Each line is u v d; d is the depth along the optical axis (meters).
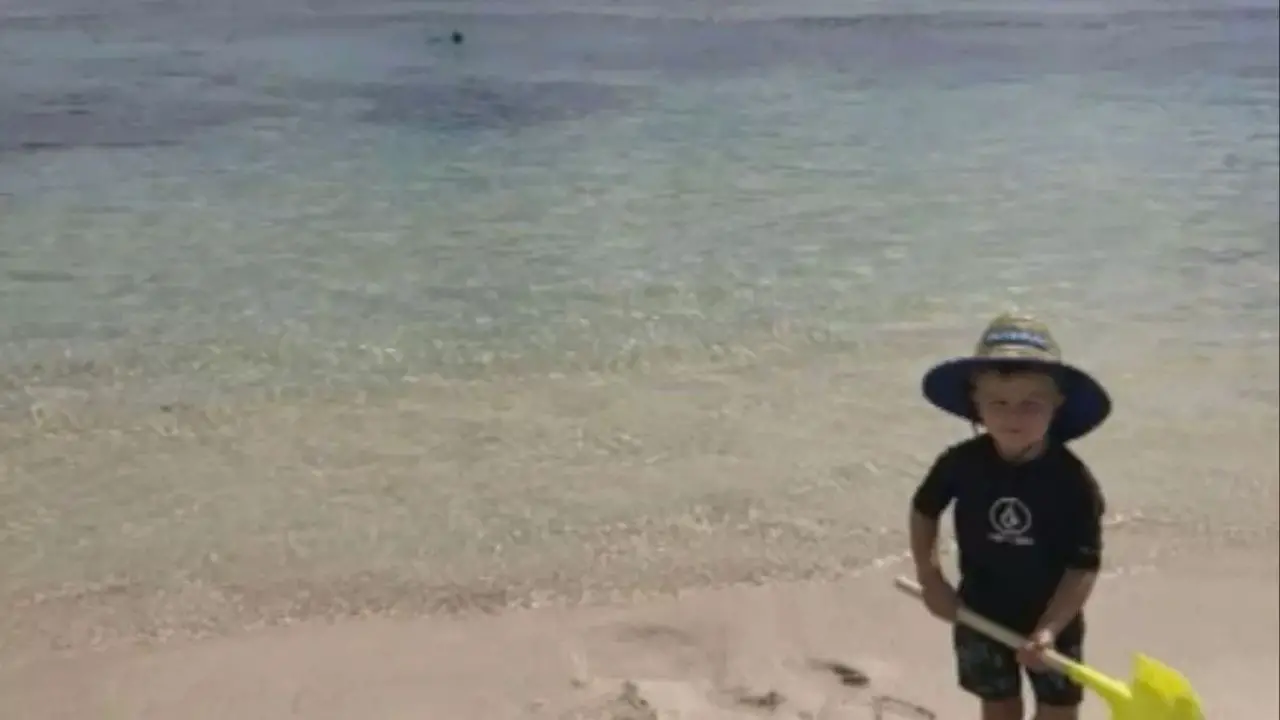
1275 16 11.90
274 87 7.84
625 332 6.89
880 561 5.05
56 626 4.40
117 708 3.99
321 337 6.50
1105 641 4.48
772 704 4.02
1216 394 6.61
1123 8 11.76
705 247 7.65
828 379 6.57
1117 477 5.76
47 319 6.07
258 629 4.47
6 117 6.32
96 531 4.94
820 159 9.08
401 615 4.57
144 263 6.59
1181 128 10.08
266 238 7.00
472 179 8.09
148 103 6.93
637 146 9.00
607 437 5.98
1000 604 3.10
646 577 4.88
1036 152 9.38
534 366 6.52
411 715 3.97
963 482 3.10
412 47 8.68
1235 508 5.54
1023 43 10.84
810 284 7.54
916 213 8.46
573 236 7.86
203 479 5.38
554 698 4.07
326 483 5.45
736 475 5.59
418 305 6.79
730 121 9.55
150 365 6.05
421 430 5.89
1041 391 2.90
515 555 5.00
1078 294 7.61
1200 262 8.09
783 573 4.93
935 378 3.09
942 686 4.14
